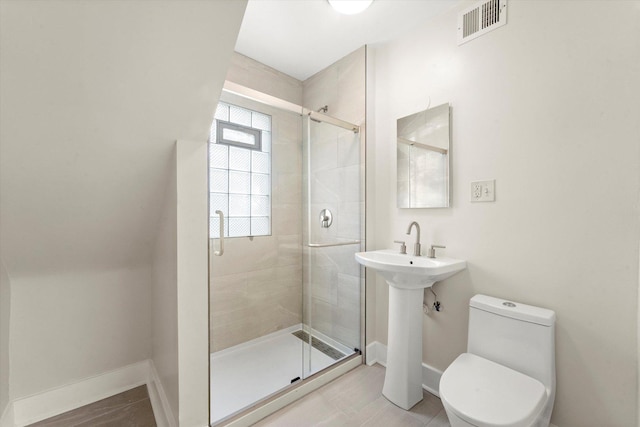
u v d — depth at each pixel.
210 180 1.63
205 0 0.88
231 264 1.83
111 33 0.86
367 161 2.06
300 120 2.01
